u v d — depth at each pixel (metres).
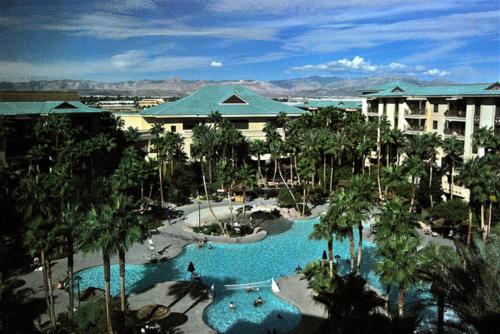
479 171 46.41
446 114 75.25
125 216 28.84
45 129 65.94
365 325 20.97
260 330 32.94
